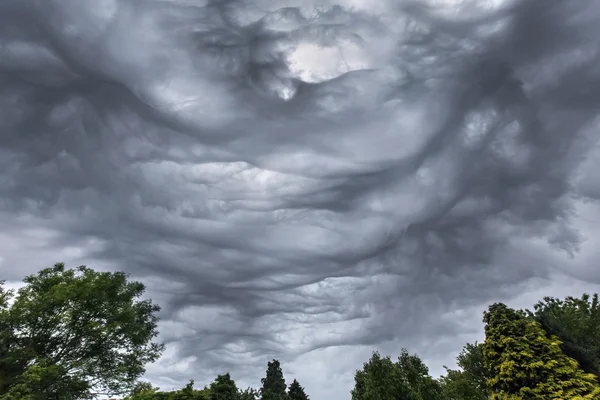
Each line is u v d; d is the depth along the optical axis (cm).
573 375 2825
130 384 3706
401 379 2980
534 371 2833
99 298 3666
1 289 3616
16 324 3394
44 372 3020
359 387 3300
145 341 3950
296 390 6869
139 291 4241
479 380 3553
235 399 4753
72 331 3550
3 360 3169
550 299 4109
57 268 4066
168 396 3869
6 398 2867
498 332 3053
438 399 3011
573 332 3719
